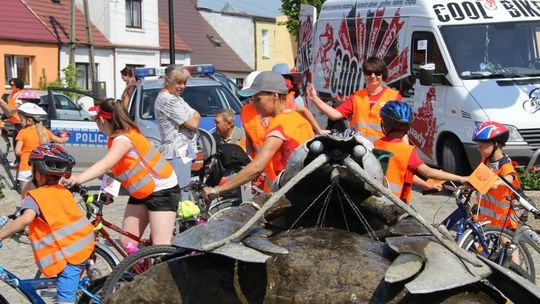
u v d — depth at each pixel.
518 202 6.78
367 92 8.26
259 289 3.78
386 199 4.25
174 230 7.48
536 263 8.14
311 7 18.30
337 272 3.69
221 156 8.49
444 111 13.38
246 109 8.20
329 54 17.02
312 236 4.00
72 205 5.90
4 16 39.53
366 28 15.65
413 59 14.23
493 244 6.92
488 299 3.66
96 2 43.78
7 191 13.85
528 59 13.56
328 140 4.04
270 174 5.93
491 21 13.80
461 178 6.23
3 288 7.69
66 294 5.84
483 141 7.27
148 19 45.91
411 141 14.38
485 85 13.05
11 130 18.38
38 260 5.83
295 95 8.77
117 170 6.77
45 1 42.22
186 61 49.12
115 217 11.23
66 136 12.43
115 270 5.99
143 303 3.93
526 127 12.45
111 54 43.78
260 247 3.64
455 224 7.17
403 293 3.58
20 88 17.94
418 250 3.62
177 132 9.55
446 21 13.74
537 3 14.20
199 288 3.88
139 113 13.36
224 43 56.06
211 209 8.29
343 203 4.34
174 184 6.93
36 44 39.88
